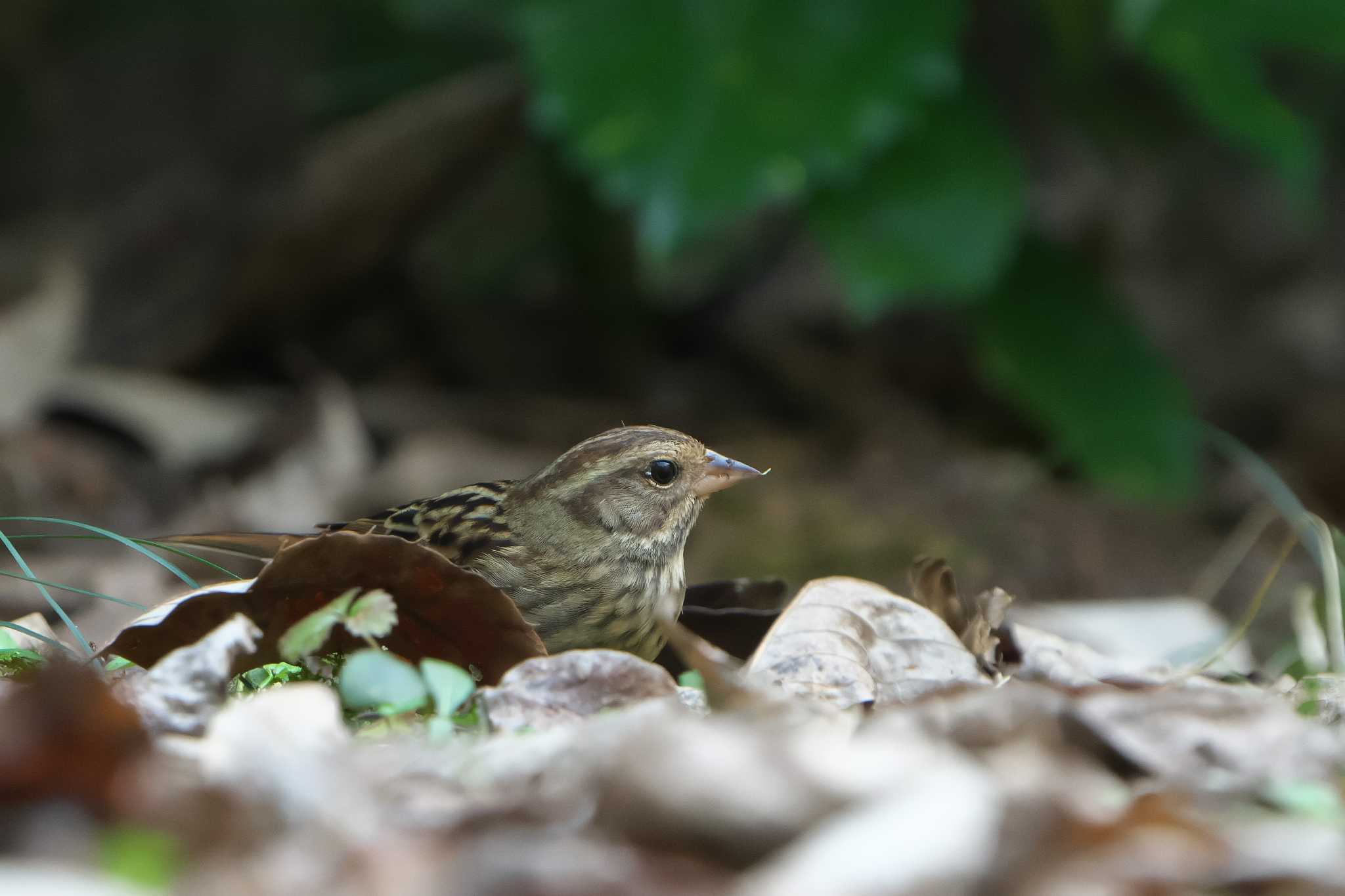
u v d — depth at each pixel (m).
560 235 15.60
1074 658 6.38
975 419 16.64
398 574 5.48
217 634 4.86
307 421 13.19
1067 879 3.44
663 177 11.84
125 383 13.45
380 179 14.30
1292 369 18.02
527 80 13.62
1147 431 13.86
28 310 13.19
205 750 4.12
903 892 3.16
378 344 16.06
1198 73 12.20
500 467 13.09
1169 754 4.48
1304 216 18.45
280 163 15.81
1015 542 12.91
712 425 15.79
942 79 12.03
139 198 15.71
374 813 3.73
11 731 3.69
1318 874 3.45
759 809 3.50
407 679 4.84
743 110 11.93
